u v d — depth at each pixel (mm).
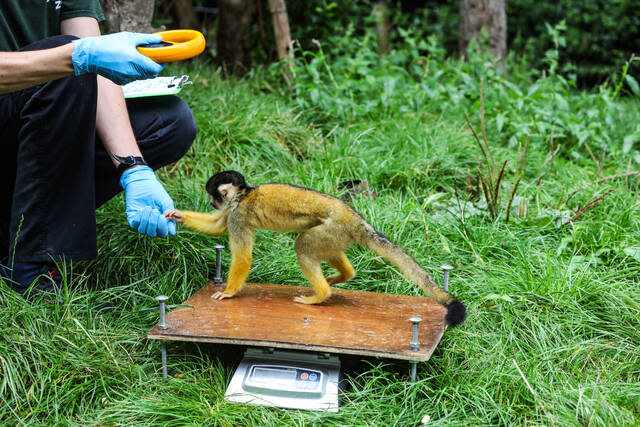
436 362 1799
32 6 1944
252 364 1741
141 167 1900
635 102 4070
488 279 2025
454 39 5852
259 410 1678
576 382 1766
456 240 2225
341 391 1728
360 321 1782
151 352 1817
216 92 2918
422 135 2725
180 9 3998
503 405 1694
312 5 3889
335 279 1924
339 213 1807
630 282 2074
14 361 1713
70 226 1844
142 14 2547
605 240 2201
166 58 1718
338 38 3627
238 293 1904
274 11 3254
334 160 2541
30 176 1807
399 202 2314
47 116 1779
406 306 1860
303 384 1705
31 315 1784
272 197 1829
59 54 1697
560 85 3191
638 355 1849
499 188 2451
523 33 5934
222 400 1698
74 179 1830
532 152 2779
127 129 1935
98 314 1890
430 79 3287
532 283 2010
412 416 1683
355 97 3168
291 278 2070
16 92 1807
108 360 1752
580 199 2441
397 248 1785
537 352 1848
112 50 1683
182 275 2029
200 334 1715
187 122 2107
